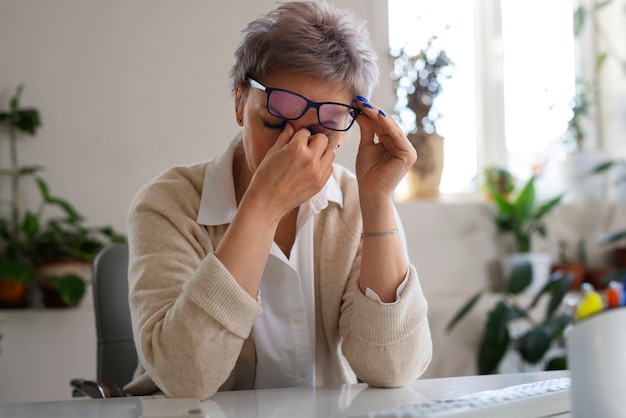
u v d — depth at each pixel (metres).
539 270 3.17
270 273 1.30
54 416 0.93
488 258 3.22
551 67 3.60
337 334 1.36
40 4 2.68
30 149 2.65
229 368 1.07
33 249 2.53
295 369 1.32
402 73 3.11
